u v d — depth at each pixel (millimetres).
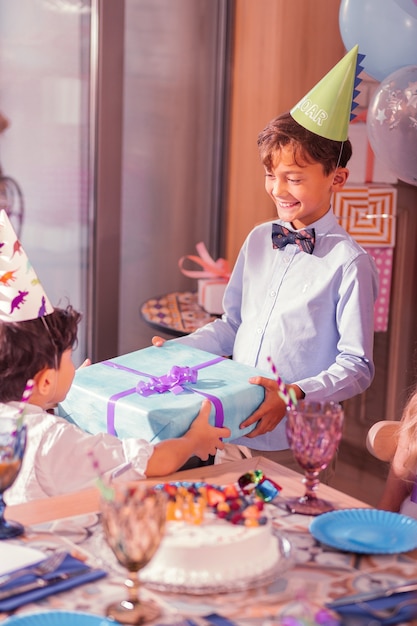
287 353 1878
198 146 3299
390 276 2975
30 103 2986
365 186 2879
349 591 1021
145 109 3186
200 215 3359
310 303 1860
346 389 1743
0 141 2973
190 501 1131
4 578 1033
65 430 1379
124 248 3252
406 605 985
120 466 1363
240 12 3184
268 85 3090
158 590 1018
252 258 2004
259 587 1028
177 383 1596
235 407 1571
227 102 3281
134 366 1733
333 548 1131
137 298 3303
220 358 1787
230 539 1057
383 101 2281
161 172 3262
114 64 3031
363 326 1802
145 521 942
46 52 2971
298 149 1763
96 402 1579
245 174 3240
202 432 1479
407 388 3021
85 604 992
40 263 3107
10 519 1205
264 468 1431
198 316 2773
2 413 1373
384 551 1105
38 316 1417
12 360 1394
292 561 1076
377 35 2299
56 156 3055
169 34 3166
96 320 3174
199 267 3391
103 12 2967
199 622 949
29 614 951
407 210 3000
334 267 1848
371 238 2908
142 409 1497
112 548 963
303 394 1686
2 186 3004
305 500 1267
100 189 3086
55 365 1438
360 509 1225
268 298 1932
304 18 3043
